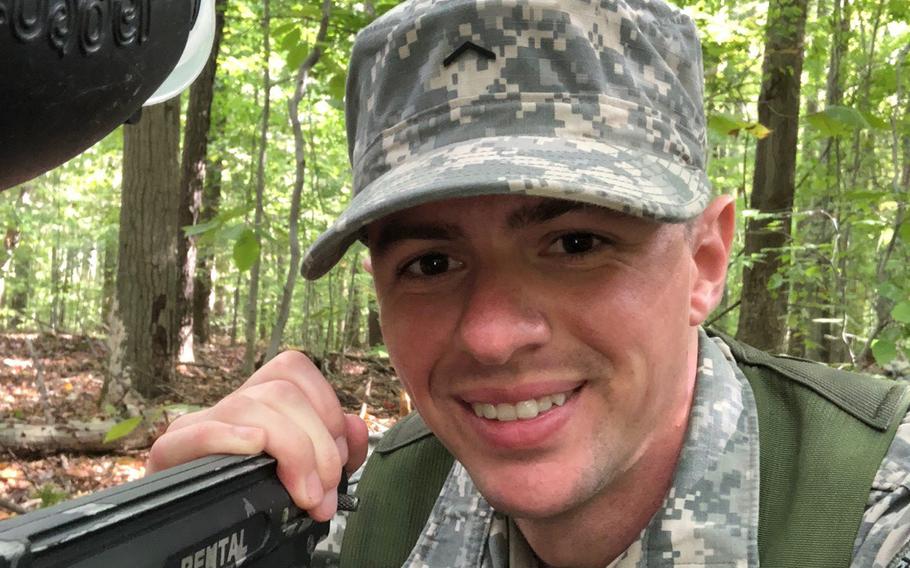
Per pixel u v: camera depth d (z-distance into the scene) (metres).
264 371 1.17
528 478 1.12
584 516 1.26
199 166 10.74
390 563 1.49
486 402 1.12
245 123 12.12
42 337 11.52
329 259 1.19
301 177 2.39
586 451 1.12
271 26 3.76
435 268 1.12
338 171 10.68
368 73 1.21
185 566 0.77
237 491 0.89
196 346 12.99
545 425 1.11
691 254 1.20
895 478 1.16
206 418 1.07
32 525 0.59
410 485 1.55
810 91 9.61
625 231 1.06
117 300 7.29
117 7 0.57
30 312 17.41
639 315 1.09
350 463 1.22
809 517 1.18
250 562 0.92
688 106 1.17
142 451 5.55
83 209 17.95
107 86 0.61
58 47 0.54
